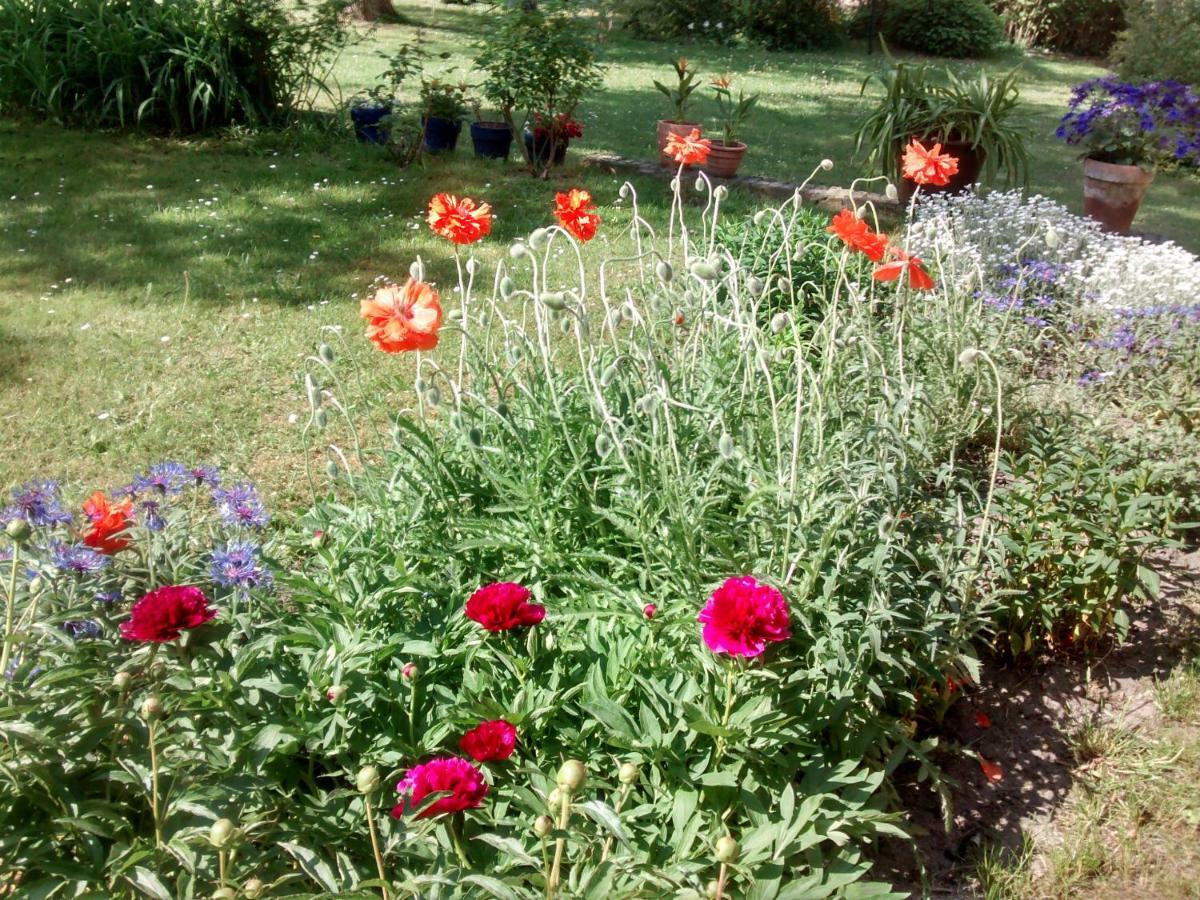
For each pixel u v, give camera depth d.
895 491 2.57
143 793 2.01
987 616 3.21
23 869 1.89
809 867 2.21
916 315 4.60
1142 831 2.81
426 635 2.52
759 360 2.75
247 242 6.93
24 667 2.03
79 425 4.50
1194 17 13.17
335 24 10.14
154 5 9.79
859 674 2.45
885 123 8.19
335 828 2.11
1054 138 12.16
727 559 2.59
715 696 2.37
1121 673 3.43
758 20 18.55
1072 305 5.20
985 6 19.00
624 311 3.25
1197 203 9.80
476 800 1.86
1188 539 4.11
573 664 2.59
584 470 3.03
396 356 5.31
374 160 9.13
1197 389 4.62
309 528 2.96
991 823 2.87
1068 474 3.42
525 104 8.90
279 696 2.24
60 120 9.48
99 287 6.06
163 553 2.53
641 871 1.91
